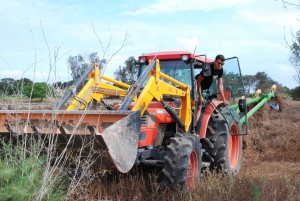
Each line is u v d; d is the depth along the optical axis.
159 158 6.23
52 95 4.19
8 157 4.57
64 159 4.65
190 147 5.79
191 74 6.95
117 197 5.38
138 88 5.46
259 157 9.55
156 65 5.85
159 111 6.40
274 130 11.86
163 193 5.49
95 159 4.73
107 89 6.34
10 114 4.98
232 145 8.09
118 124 4.66
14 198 3.90
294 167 8.38
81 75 5.80
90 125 4.67
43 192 4.00
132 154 4.80
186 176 5.64
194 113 6.73
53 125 4.61
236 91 7.82
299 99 26.58
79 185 4.84
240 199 5.12
